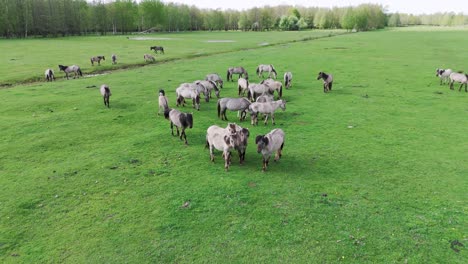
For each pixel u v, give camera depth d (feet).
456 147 49.60
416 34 333.01
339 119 64.03
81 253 27.73
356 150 48.88
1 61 140.97
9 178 40.37
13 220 32.12
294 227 30.73
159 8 451.94
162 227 30.94
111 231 30.42
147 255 27.45
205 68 125.39
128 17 429.38
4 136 54.49
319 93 85.61
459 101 76.48
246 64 133.80
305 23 528.22
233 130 40.65
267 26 570.05
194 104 73.67
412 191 36.99
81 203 35.01
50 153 48.11
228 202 34.86
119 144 51.49
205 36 357.82
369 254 27.22
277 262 26.50
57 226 31.24
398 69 118.62
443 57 148.97
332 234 29.71
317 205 34.19
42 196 36.32
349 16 460.55
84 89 90.12
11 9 314.96
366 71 115.24
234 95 84.12
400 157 46.26
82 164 44.27
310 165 43.96
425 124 60.70
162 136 54.95
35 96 81.82
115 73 117.19
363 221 31.53
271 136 40.86
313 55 158.51
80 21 378.53
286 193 36.60
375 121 62.64
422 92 85.71
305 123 61.72
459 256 26.78
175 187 38.11
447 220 31.50
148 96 81.97
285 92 87.30
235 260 26.78
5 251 27.94
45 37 333.62
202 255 27.37
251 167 43.47
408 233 29.71
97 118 64.54
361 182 39.19
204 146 50.78
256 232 30.12
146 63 148.36
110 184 38.91
